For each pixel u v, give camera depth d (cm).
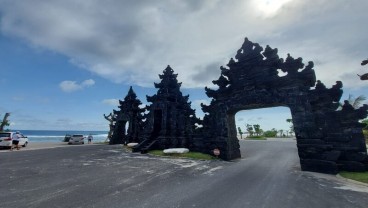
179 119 2356
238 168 1290
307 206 620
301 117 1330
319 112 1286
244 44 1734
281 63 1502
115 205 618
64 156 1806
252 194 737
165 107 2405
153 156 1892
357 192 768
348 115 1199
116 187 821
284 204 636
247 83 1650
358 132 1160
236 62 1747
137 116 3453
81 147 2908
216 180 959
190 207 607
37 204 618
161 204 630
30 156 1753
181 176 1043
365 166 1126
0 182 877
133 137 3328
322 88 1302
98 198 682
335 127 1223
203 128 1956
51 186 823
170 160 1638
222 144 1733
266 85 1548
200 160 1652
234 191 775
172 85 2569
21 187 802
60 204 620
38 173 1068
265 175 1078
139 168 1262
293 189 805
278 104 1515
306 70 1377
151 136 2438
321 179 992
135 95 3662
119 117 3653
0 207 591
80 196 700
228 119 1800
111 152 2220
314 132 1263
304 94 1355
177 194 734
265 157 1848
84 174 1063
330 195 728
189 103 2552
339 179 996
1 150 2242
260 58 1614
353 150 1153
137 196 708
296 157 1814
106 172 1124
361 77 1183
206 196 712
